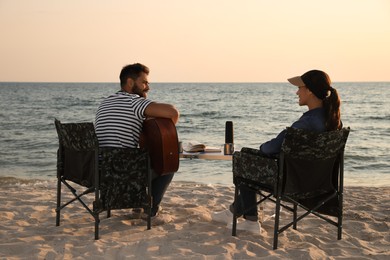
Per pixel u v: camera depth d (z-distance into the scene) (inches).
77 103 1974.7
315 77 150.2
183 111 1507.1
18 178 438.6
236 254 141.6
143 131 171.2
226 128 170.9
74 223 180.4
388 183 425.4
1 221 182.2
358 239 164.1
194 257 138.0
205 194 249.9
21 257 139.8
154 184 177.5
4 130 973.8
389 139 798.5
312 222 187.6
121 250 144.6
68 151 170.4
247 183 158.1
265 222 184.7
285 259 138.7
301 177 148.6
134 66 173.8
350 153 616.4
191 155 166.4
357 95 2559.1
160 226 174.2
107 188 158.1
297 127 146.9
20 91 3388.3
